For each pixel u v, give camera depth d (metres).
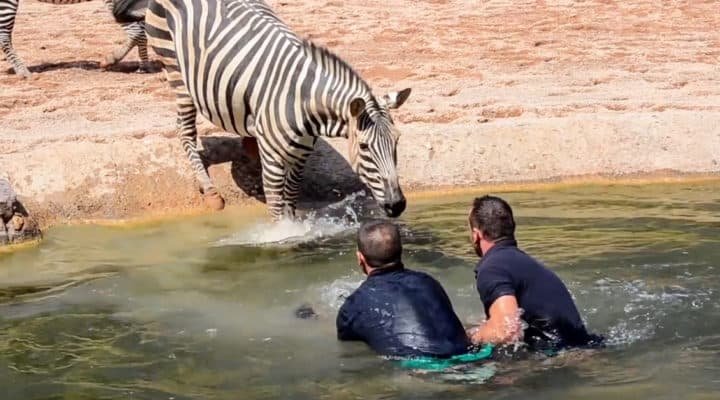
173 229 8.60
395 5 18.38
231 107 8.26
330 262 7.46
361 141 7.34
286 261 7.52
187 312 6.45
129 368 5.51
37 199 8.85
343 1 18.67
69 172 9.07
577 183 9.79
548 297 5.36
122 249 8.07
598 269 6.86
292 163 8.09
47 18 17.30
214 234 8.40
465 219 8.56
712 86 12.20
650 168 10.02
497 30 16.00
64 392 5.20
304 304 6.51
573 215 8.53
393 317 5.41
